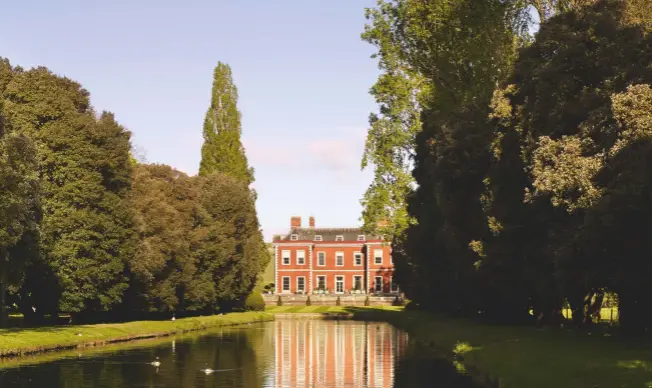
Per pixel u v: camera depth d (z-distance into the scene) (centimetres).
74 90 5762
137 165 7500
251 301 10819
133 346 5075
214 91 10831
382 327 7812
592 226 3008
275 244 14412
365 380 3350
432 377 3356
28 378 3303
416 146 5903
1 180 4266
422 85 5700
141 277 6469
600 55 3384
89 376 3403
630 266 3175
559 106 3462
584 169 3077
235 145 10775
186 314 8725
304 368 3853
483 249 4366
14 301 5441
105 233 5634
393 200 5766
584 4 3903
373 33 5756
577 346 3331
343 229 14750
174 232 6962
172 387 3111
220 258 8538
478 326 5241
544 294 4297
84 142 5500
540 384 2584
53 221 5278
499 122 4025
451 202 4812
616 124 3080
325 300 13188
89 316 6334
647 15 3584
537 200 3591
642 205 2886
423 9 5466
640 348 3189
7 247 4509
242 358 4381
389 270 14050
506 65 5000
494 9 5050
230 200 9031
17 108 5303
